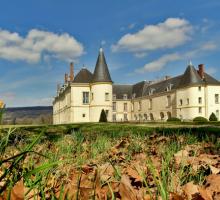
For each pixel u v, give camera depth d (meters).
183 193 2.39
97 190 2.15
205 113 65.12
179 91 69.00
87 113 64.12
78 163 3.71
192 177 3.20
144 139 7.06
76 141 6.05
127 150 5.33
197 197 2.21
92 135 8.78
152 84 84.50
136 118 87.75
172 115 71.88
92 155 4.86
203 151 4.95
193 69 66.81
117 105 89.69
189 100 65.75
